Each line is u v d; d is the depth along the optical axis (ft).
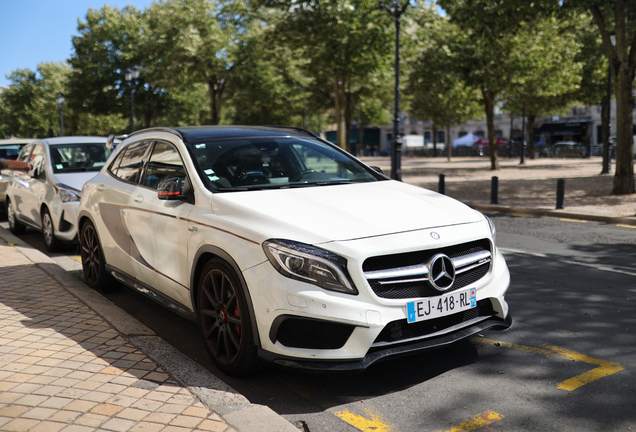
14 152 40.70
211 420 9.13
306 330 10.27
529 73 73.31
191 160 13.65
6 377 10.82
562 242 27.96
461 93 106.73
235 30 100.01
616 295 17.97
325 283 10.11
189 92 123.95
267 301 10.37
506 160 130.82
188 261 12.62
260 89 105.91
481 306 11.80
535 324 15.21
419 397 10.94
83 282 19.97
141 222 14.74
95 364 11.49
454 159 150.41
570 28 72.84
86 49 120.78
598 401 10.57
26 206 29.04
